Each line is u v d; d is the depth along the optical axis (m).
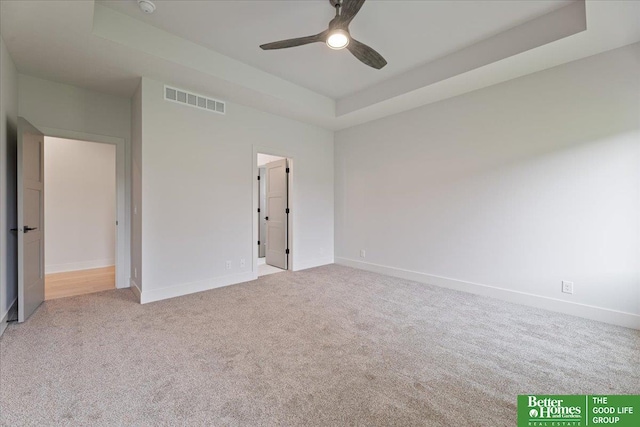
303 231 5.11
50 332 2.47
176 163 3.53
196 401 1.63
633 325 2.61
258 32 2.88
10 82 2.74
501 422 1.49
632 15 2.24
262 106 4.21
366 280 4.32
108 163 5.23
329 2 2.44
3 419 1.47
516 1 2.44
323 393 1.71
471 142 3.67
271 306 3.18
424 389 1.76
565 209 2.98
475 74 3.20
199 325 2.65
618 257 2.69
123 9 2.54
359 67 3.59
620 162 2.67
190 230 3.66
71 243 4.89
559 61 2.91
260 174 6.36
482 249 3.60
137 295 3.44
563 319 2.83
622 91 2.65
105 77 3.22
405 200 4.42
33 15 2.18
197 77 3.26
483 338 2.43
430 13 2.58
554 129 3.03
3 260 2.51
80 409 1.55
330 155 5.53
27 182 2.82
